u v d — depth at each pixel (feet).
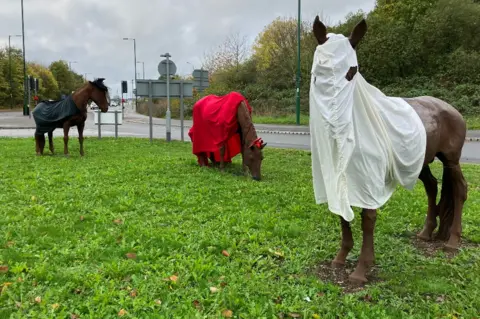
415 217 21.27
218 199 24.76
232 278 14.06
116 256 15.76
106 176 30.40
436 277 14.60
